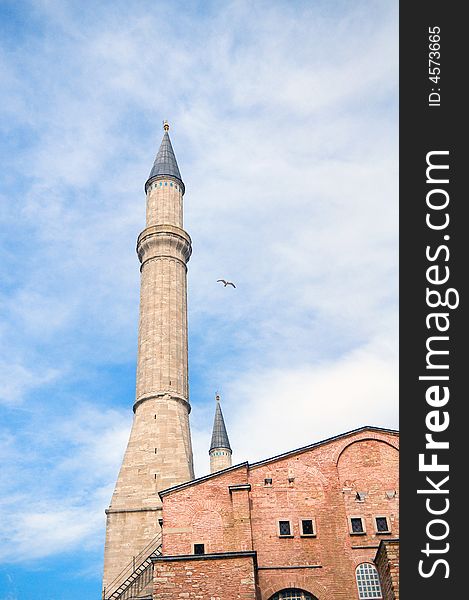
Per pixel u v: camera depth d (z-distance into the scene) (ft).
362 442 130.00
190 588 105.19
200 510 120.16
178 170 249.14
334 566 115.75
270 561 115.44
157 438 184.34
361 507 122.62
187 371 205.67
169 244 222.69
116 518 169.89
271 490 123.03
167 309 209.05
